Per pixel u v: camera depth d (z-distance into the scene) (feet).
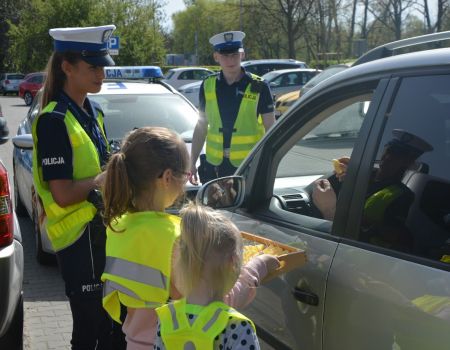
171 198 7.25
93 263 9.19
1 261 10.51
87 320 9.48
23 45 117.80
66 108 9.18
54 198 8.98
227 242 5.78
